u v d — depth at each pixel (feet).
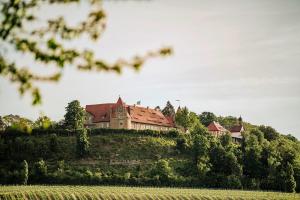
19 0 32.71
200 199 335.88
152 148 476.95
